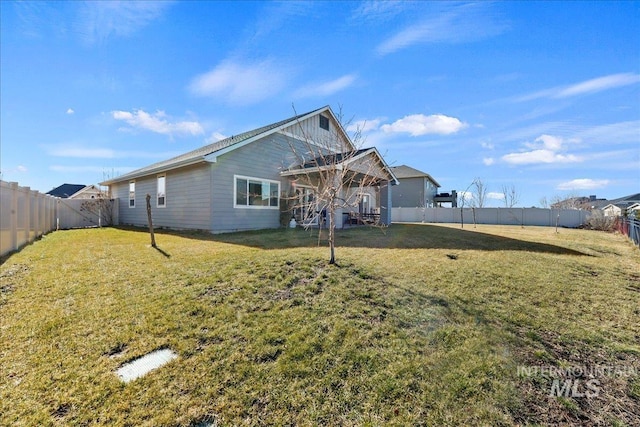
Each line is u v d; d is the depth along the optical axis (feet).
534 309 12.52
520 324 11.25
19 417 6.61
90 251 22.00
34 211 28.89
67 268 16.90
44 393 7.32
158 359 8.80
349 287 13.88
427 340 10.02
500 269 17.76
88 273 15.94
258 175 38.68
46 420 6.56
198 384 7.82
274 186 40.96
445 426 6.68
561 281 15.98
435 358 9.07
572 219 73.00
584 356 9.41
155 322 10.74
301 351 9.24
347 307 12.07
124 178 53.06
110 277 15.25
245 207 37.17
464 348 9.59
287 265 16.55
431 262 19.04
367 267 16.83
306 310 11.76
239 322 10.84
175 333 10.11
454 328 10.78
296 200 41.96
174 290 13.47
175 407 7.05
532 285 15.19
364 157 34.47
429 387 7.86
